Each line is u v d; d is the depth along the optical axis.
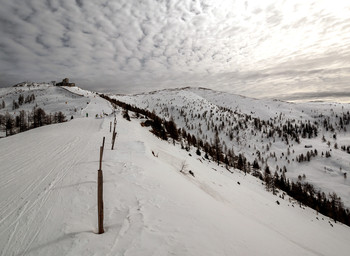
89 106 80.94
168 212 7.07
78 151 15.87
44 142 19.31
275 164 187.88
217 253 5.14
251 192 32.78
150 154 18.36
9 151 15.75
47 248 4.96
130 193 8.40
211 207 9.41
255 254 5.75
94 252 4.73
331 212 72.38
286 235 14.72
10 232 5.69
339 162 169.50
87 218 6.37
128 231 5.62
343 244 19.36
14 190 8.54
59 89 179.25
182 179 14.89
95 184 9.18
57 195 8.01
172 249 4.95
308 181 151.75
